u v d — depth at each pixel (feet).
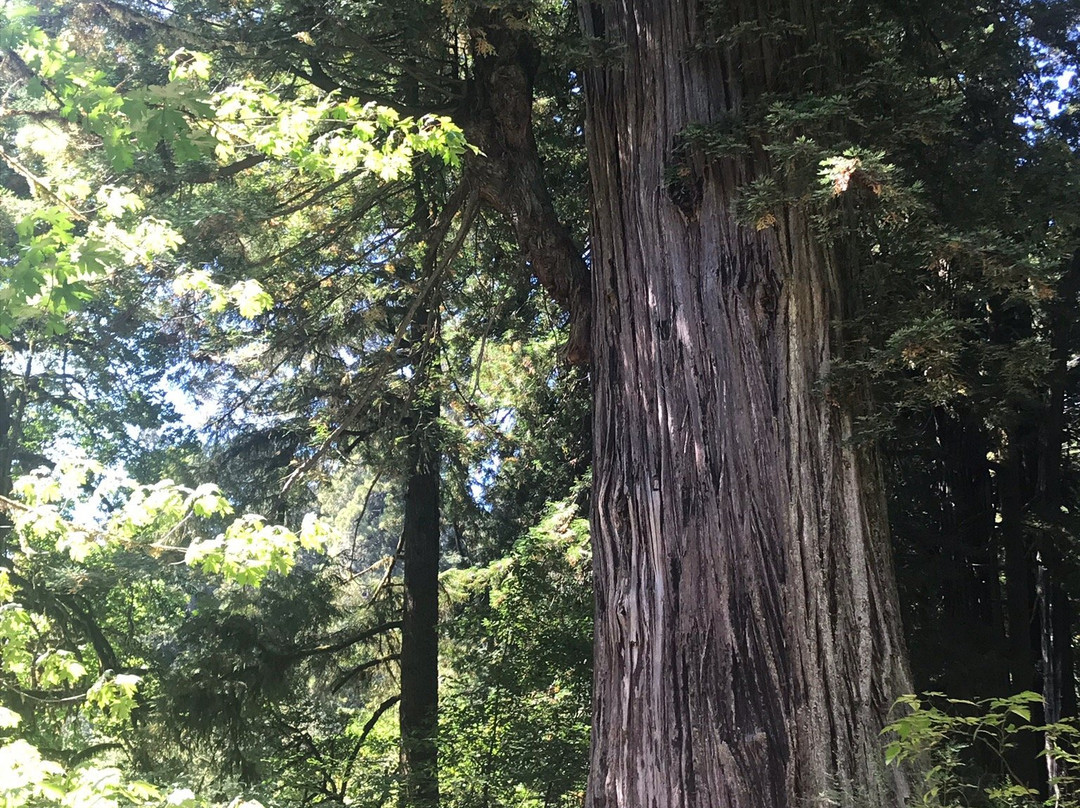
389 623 47.14
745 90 18.83
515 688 35.01
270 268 27.66
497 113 23.57
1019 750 28.89
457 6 21.49
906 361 16.21
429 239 28.66
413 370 38.60
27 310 10.49
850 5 19.51
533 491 47.32
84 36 23.81
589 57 19.79
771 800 15.17
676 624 16.63
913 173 21.27
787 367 17.30
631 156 19.62
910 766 15.17
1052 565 33.99
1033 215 21.16
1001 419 23.86
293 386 41.32
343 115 14.10
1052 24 29.73
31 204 20.86
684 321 18.02
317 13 23.45
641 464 17.97
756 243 17.87
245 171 28.60
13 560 32.55
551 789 31.86
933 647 30.22
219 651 38.34
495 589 40.37
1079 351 32.42
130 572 35.45
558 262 22.38
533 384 42.39
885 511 17.67
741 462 16.97
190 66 13.37
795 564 16.34
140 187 23.63
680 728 16.06
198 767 37.47
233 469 45.65
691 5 19.45
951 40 24.88
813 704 15.57
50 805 9.68
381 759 41.52
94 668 38.19
